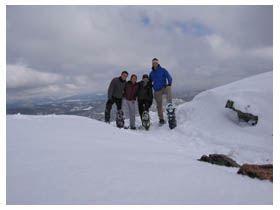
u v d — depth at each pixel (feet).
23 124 11.79
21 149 6.40
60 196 3.55
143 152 7.48
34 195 3.57
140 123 25.70
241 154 11.95
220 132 16.01
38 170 4.67
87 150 6.88
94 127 13.23
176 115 23.41
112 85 21.56
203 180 4.42
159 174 4.65
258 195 3.88
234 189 4.09
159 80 21.98
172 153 8.54
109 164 5.25
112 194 3.66
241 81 22.59
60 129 11.10
